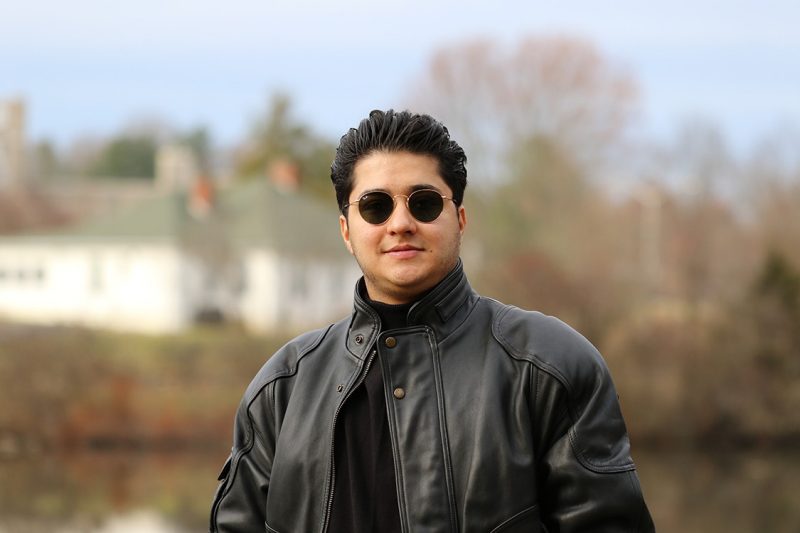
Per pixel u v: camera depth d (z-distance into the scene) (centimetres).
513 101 5006
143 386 3031
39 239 4931
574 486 277
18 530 1864
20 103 8119
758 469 2733
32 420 2947
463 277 298
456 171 296
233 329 4497
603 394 285
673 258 4209
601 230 4509
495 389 281
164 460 2772
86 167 10400
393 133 291
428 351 288
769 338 3100
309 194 7288
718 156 4997
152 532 1889
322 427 294
